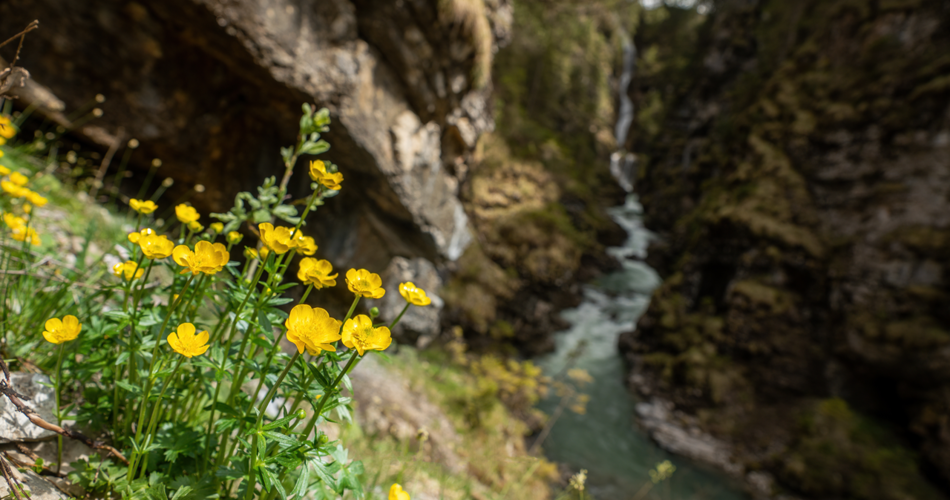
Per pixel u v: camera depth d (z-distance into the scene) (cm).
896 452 849
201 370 106
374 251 604
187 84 392
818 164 1228
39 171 270
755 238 1190
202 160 427
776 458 863
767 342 1061
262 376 89
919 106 1063
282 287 89
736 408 994
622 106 3262
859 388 1002
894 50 1191
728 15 2405
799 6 1834
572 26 2528
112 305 146
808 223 1178
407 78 510
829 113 1234
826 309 1070
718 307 1222
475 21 550
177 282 104
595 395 1069
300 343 65
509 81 2041
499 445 655
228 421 83
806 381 1025
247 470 81
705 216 1387
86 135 358
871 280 1018
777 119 1418
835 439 877
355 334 71
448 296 1134
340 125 448
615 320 1468
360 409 487
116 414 104
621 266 1889
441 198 666
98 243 238
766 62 1938
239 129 446
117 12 340
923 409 889
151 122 385
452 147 674
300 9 385
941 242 944
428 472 364
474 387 835
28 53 323
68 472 98
